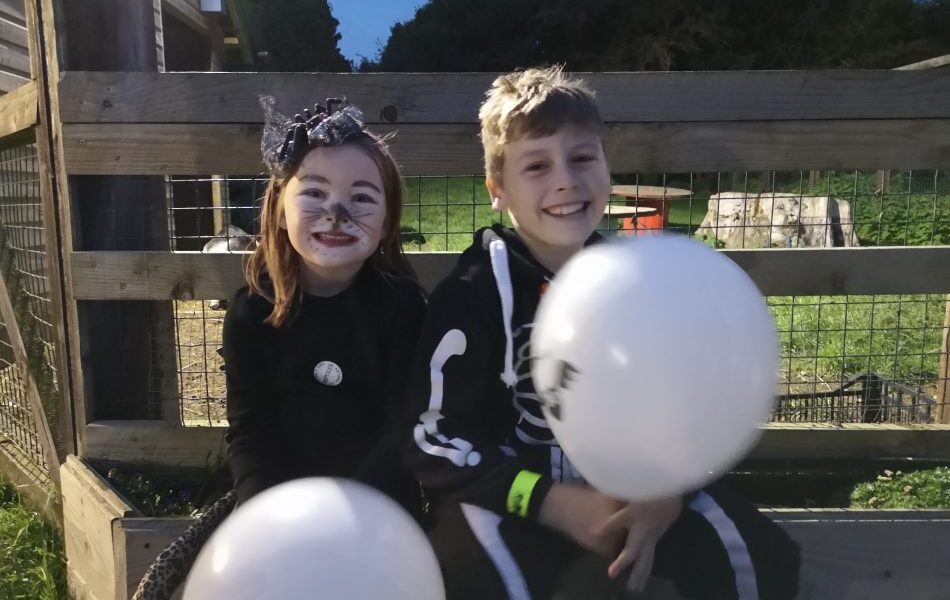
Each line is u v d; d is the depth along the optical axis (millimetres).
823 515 2275
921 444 2879
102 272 2576
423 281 2602
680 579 1603
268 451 1966
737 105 2488
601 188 1690
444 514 1654
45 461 3080
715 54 23906
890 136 2523
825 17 23562
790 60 23688
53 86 2498
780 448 2867
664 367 1206
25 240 3152
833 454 2871
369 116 2473
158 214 2740
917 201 6152
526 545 1539
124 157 2490
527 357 1639
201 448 2719
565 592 1545
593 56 25391
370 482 1832
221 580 1301
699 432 1237
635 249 1334
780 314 5301
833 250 2576
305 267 1966
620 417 1245
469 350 1650
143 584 1840
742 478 2793
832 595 2271
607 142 2484
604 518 1461
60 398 2779
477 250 1751
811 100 2500
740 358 1233
